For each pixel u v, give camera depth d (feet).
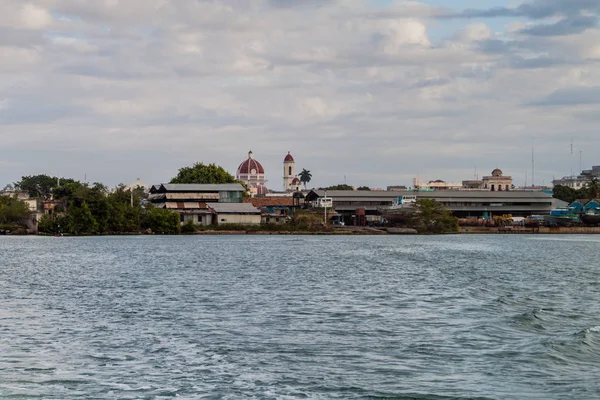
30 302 173.88
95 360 109.09
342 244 497.05
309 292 195.21
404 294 190.08
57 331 132.46
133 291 197.67
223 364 106.73
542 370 102.58
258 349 116.78
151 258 342.23
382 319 146.20
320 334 129.70
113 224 654.12
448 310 158.92
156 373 101.45
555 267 293.84
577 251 424.05
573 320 145.38
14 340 123.85
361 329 134.62
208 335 128.67
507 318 146.00
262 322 142.82
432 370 103.19
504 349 115.75
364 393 92.27
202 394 91.97
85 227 641.81
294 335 128.67
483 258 350.43
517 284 219.82
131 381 97.50
